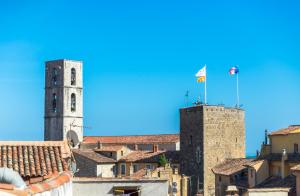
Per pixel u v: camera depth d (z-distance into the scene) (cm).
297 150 7612
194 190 11612
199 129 11656
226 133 11831
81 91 18175
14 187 1245
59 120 17762
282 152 7819
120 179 3609
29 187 1521
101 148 13312
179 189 10100
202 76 11838
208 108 11619
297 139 7631
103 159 12450
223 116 11831
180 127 12262
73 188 3522
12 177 1438
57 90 17912
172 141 14962
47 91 18188
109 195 3575
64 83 17788
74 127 17812
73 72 18075
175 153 12412
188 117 12025
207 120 11600
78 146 17175
